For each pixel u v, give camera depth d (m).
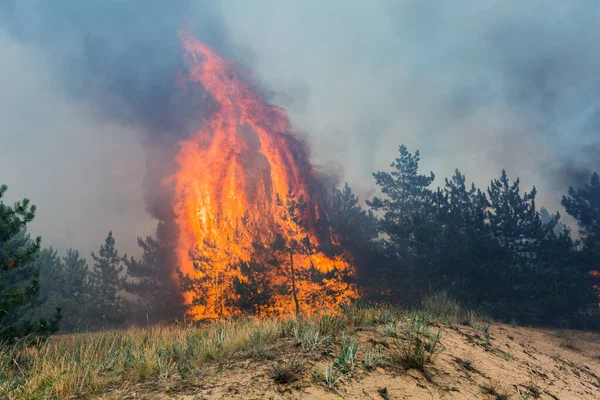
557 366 7.98
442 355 6.11
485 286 22.39
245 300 19.62
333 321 6.96
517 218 25.19
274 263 22.08
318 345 5.70
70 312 25.70
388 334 6.58
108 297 29.14
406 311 9.17
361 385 4.46
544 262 25.08
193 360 5.52
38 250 9.52
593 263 23.41
